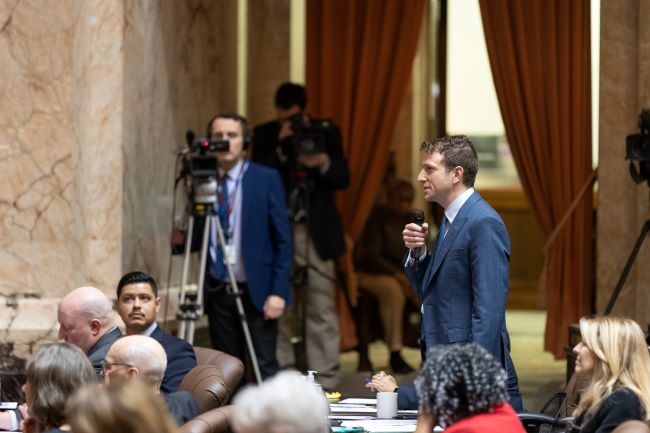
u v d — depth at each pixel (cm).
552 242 1145
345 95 1255
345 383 1182
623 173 1036
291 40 1313
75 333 698
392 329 1280
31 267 932
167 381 726
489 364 464
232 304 935
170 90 1047
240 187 953
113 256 933
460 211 655
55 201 933
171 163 1055
